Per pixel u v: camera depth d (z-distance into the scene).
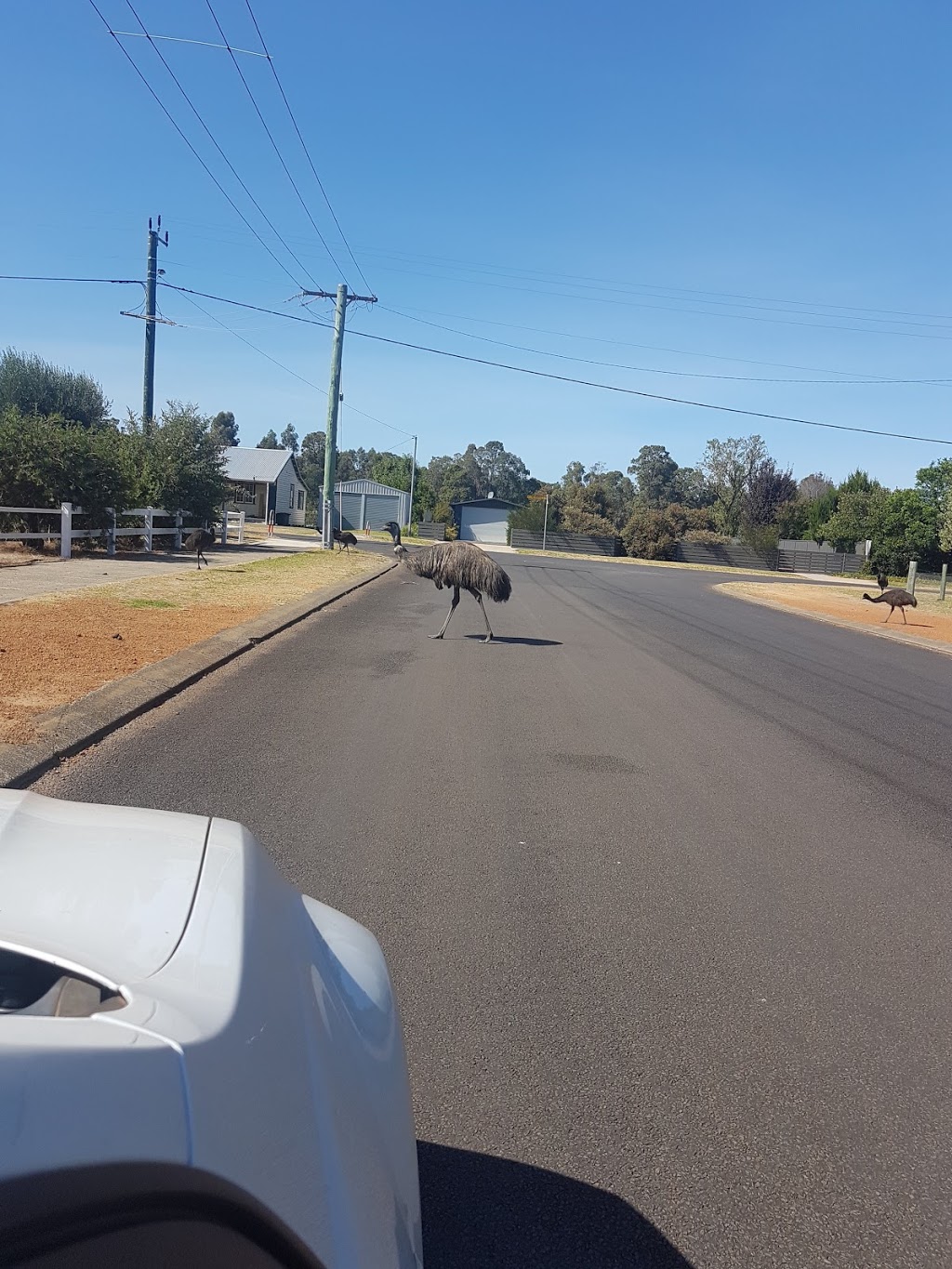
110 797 6.24
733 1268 2.59
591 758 8.05
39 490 22.33
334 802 6.40
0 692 8.31
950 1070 3.63
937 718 11.12
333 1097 1.67
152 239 30.19
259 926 1.81
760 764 8.23
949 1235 2.75
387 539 58.50
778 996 4.14
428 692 10.38
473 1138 3.08
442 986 4.05
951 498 42.00
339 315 35.38
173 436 29.22
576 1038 3.71
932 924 5.02
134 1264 1.20
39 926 1.62
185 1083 1.34
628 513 85.25
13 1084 1.18
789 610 26.78
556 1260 2.57
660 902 5.10
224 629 13.08
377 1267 1.59
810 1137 3.17
